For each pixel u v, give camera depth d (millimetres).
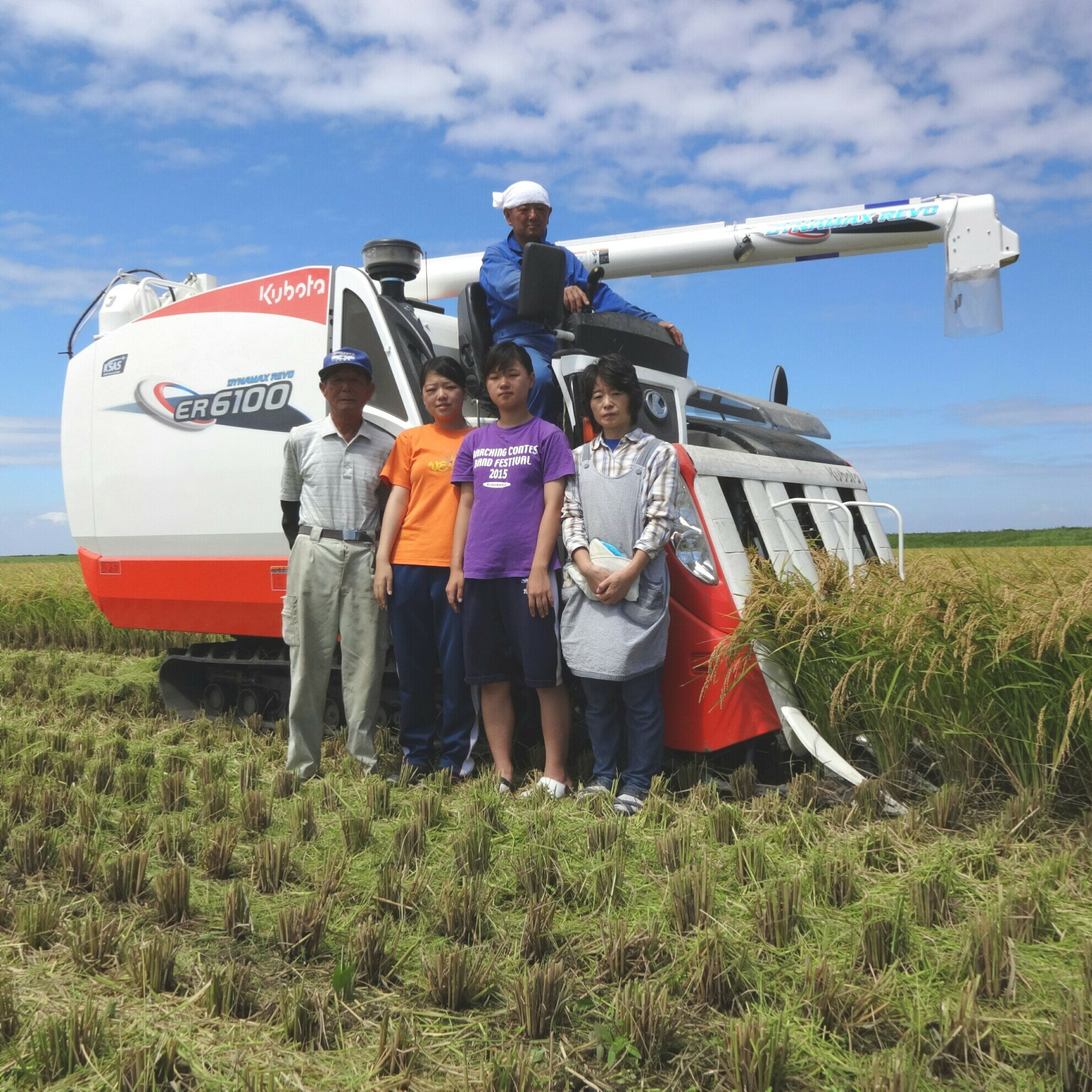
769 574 4066
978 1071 1942
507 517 4027
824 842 3252
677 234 6316
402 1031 2004
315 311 5391
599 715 3982
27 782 4102
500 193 5367
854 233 5859
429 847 3332
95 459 6547
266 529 5496
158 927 2689
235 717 6051
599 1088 1888
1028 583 4160
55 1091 1894
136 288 6832
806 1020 2117
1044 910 2594
